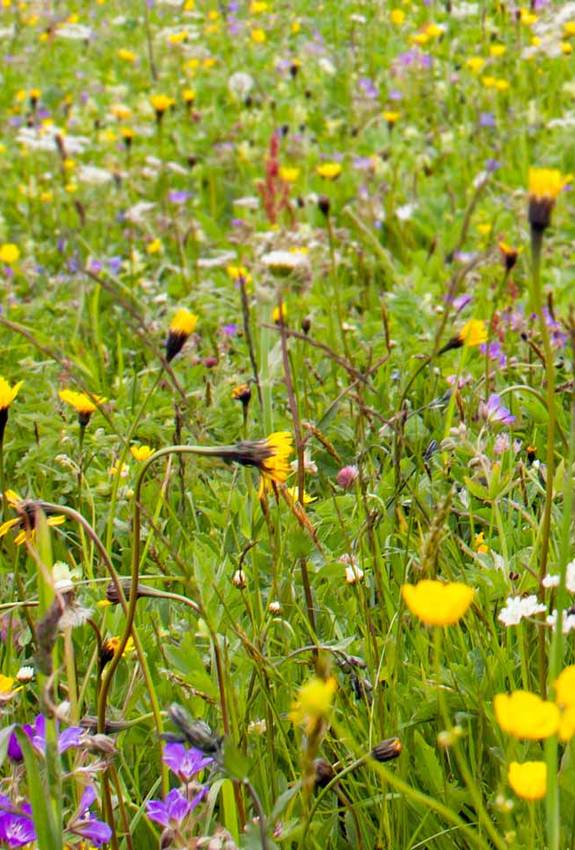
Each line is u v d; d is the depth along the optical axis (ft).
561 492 4.68
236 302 7.88
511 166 11.09
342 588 4.97
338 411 6.02
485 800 4.38
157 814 4.03
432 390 6.09
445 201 9.98
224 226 11.32
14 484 5.88
